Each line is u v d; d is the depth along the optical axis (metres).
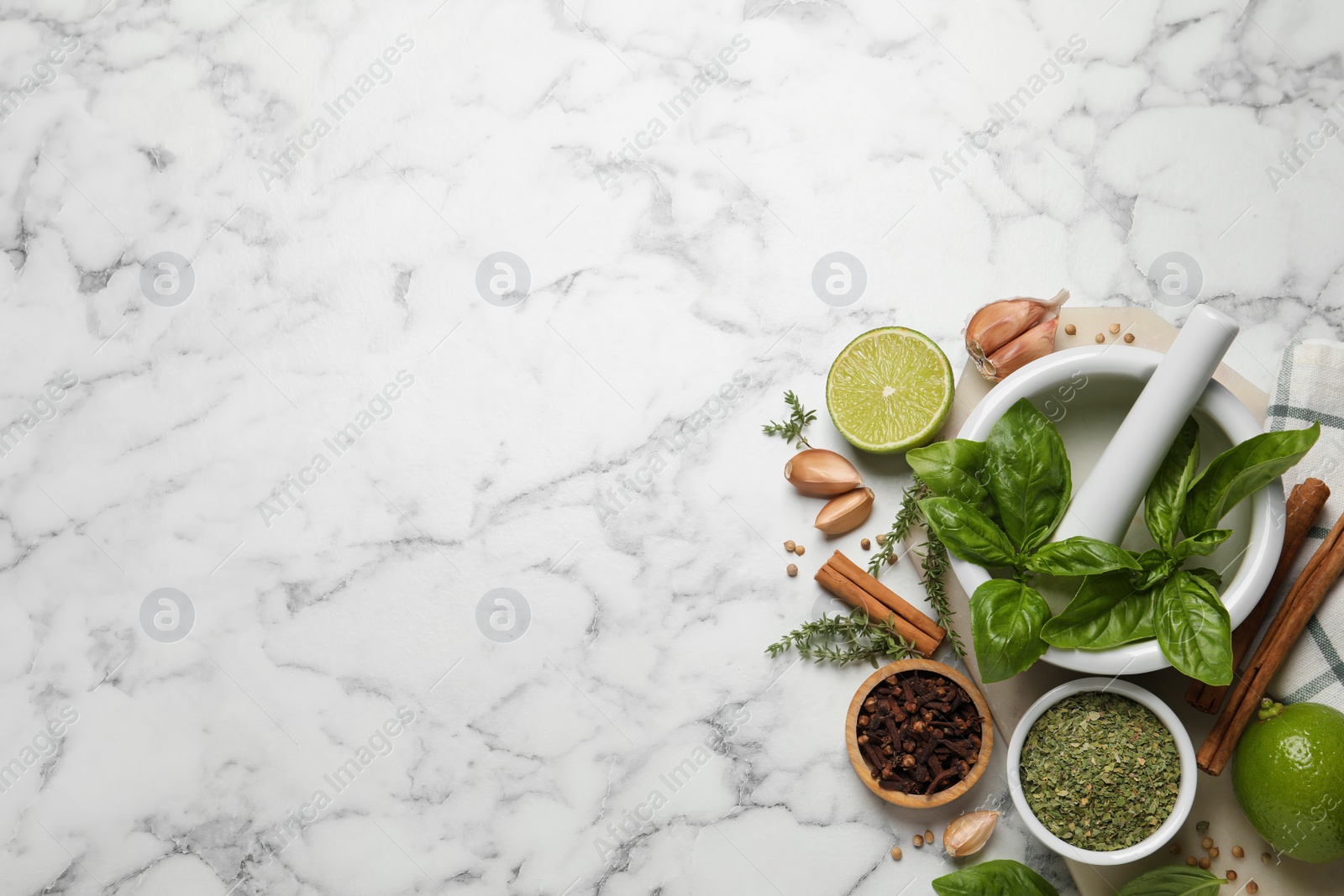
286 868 1.56
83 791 1.59
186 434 1.66
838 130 1.63
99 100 1.71
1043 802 1.30
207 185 1.70
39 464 1.67
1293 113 1.58
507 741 1.56
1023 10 1.62
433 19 1.69
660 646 1.56
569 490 1.60
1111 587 1.27
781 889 1.49
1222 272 1.56
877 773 1.38
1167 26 1.61
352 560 1.62
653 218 1.64
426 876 1.54
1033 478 1.31
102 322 1.69
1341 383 1.39
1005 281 1.59
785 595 1.55
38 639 1.63
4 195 1.70
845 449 1.56
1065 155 1.60
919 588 1.51
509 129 1.67
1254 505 1.29
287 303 1.67
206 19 1.71
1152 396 1.26
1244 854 1.36
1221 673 1.18
